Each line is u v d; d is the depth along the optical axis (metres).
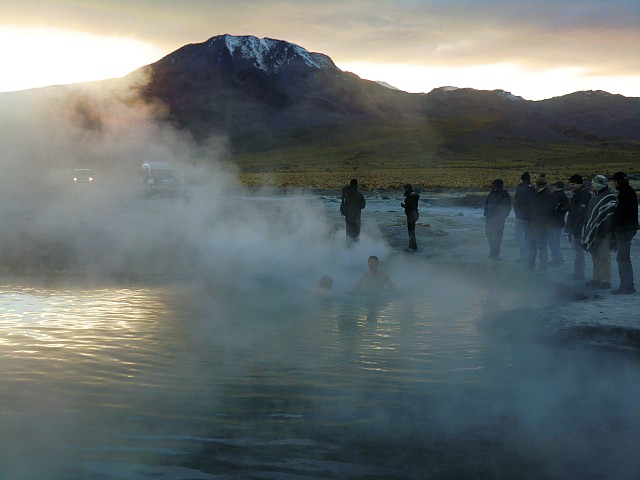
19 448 4.02
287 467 3.84
